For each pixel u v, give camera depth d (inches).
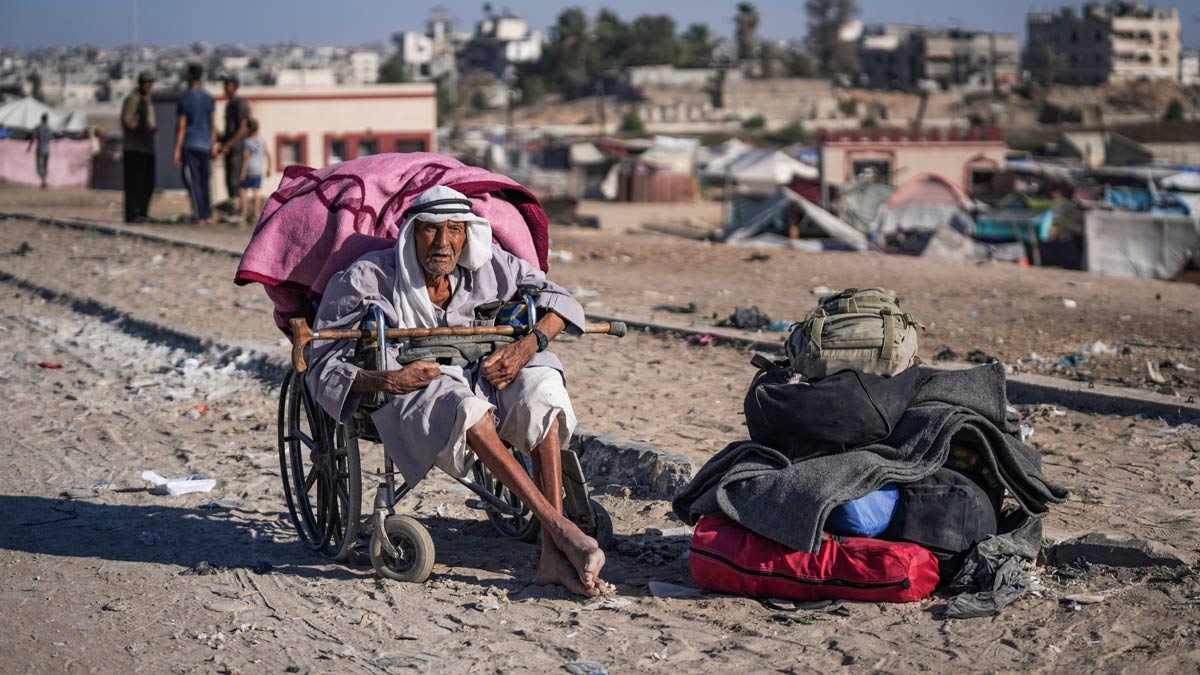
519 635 163.3
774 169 2047.2
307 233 197.2
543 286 189.5
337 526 200.2
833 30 7145.7
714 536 175.5
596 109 5605.3
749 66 6574.8
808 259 693.3
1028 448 180.5
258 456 265.3
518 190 204.7
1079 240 1107.9
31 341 413.1
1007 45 6486.2
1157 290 574.6
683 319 429.4
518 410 179.5
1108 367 343.3
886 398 173.2
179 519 224.5
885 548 166.7
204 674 154.3
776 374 184.4
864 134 2054.6
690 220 1706.4
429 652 158.7
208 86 1240.2
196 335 391.5
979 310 477.4
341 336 176.4
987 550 169.9
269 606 178.4
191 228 749.9
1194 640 150.3
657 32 6427.2
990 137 2094.0
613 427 270.7
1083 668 144.9
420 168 203.9
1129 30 6712.6
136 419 303.1
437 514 223.9
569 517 192.9
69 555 204.8
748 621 165.2
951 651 151.3
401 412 176.2
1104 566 178.4
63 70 7677.2
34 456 271.6
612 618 168.4
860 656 151.3
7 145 1382.9
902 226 1471.5
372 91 1307.8
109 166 1280.8
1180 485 221.1
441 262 180.1
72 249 649.6
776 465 175.3
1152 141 4719.5
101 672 155.8
